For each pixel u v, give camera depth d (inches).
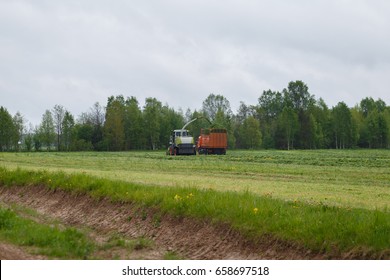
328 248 1009.5
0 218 1423.5
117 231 1456.7
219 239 1204.5
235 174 2910.9
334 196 1739.7
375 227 1015.0
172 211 1392.7
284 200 1531.7
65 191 1937.7
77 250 1199.6
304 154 6412.4
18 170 2463.1
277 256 1069.8
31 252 1140.5
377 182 2402.8
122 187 1736.0
